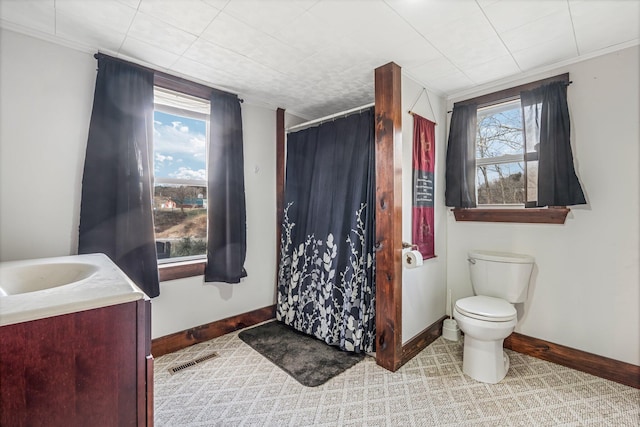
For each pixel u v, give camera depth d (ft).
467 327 6.47
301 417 5.30
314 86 8.25
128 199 6.48
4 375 2.50
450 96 8.95
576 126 6.84
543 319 7.41
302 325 8.86
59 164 5.99
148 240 6.76
